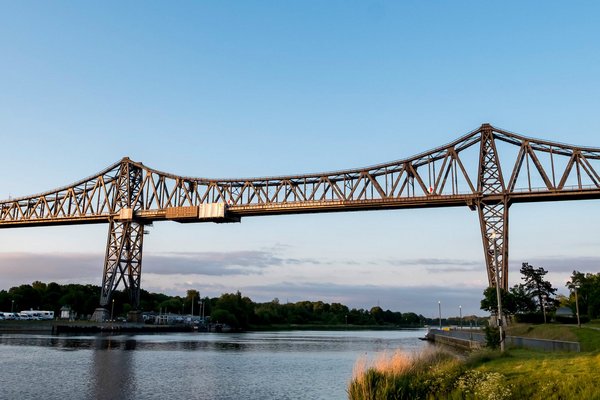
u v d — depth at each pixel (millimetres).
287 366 69312
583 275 128125
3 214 151625
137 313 146500
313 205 118438
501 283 98875
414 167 113000
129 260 142125
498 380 29297
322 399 43219
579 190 98250
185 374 58156
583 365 32500
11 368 59719
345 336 191000
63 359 70312
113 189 141750
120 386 48281
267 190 126188
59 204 147125
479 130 107500
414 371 34344
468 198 104375
